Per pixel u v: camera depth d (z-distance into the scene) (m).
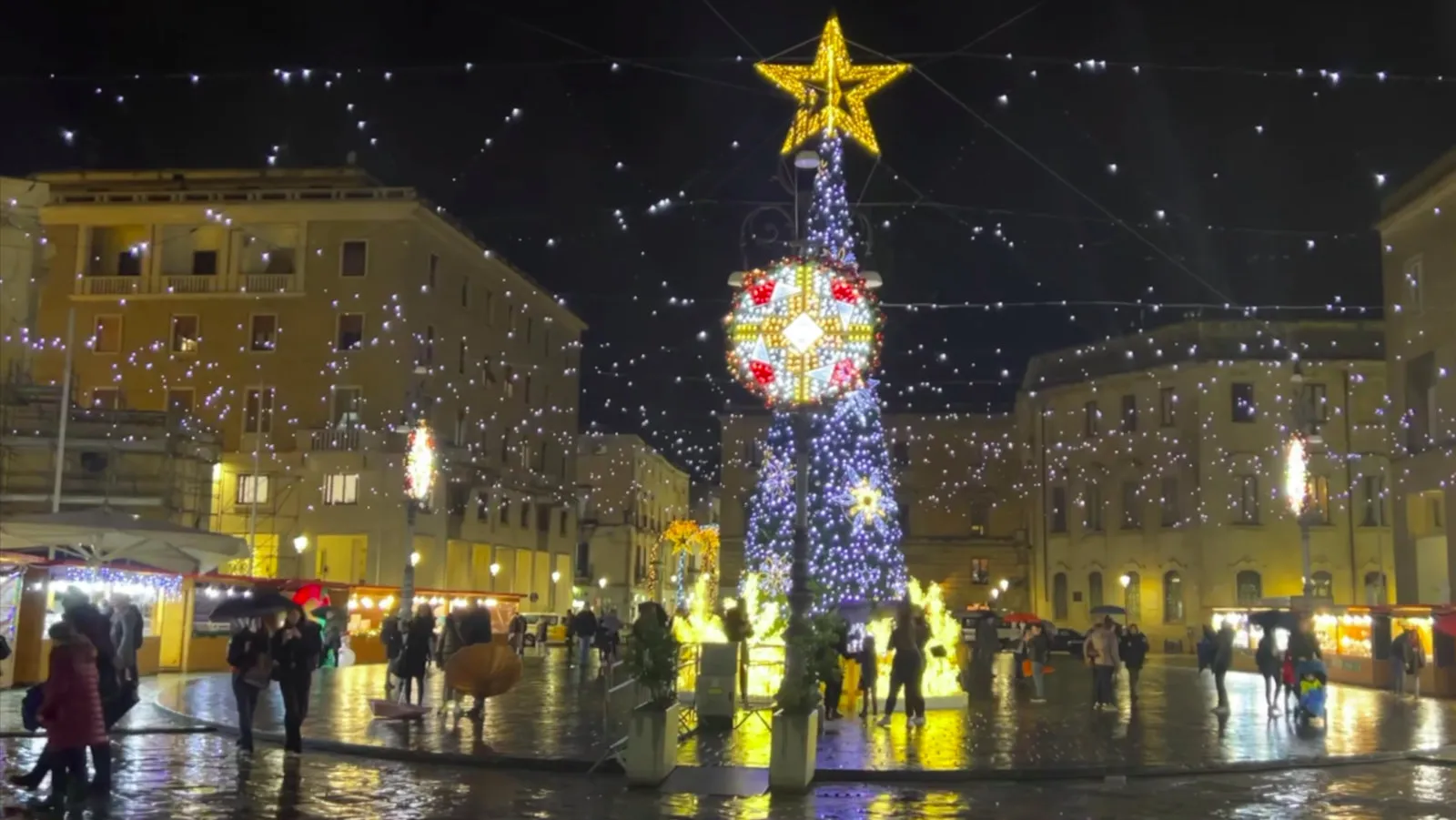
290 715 16.83
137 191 51.22
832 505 27.11
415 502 31.44
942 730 20.45
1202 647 34.41
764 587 26.38
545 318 66.12
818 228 25.17
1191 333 57.91
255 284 50.50
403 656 22.55
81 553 22.19
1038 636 27.78
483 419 57.38
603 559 84.31
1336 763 17.55
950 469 74.81
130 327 50.78
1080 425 63.47
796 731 14.47
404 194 50.25
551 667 38.97
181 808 12.48
